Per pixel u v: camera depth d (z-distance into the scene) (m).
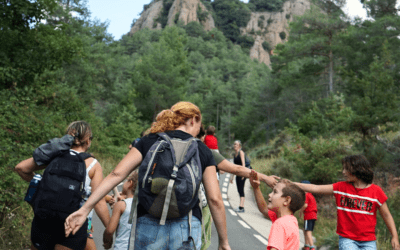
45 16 11.29
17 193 6.32
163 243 1.92
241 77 136.38
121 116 27.23
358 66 31.92
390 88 13.59
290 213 2.90
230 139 71.81
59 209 2.67
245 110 66.38
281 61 42.69
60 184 2.73
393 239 4.02
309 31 35.72
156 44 59.47
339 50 32.22
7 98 9.18
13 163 6.48
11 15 10.47
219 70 139.38
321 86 39.31
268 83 53.03
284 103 47.00
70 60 12.98
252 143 58.75
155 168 1.94
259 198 2.86
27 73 11.16
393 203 10.38
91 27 39.41
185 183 1.91
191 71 59.38
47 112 12.29
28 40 11.31
